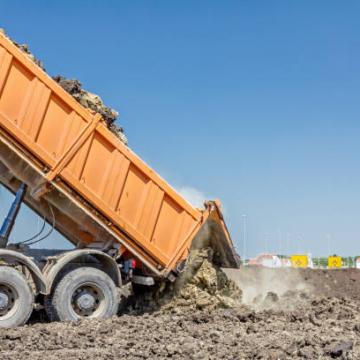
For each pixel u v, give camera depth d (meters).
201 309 9.61
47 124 8.87
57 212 9.68
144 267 9.73
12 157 8.95
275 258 20.66
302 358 5.59
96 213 9.25
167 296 9.80
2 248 9.13
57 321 8.68
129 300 10.13
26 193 9.45
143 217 9.47
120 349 6.16
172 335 7.02
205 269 9.81
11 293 8.38
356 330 7.43
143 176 9.47
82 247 9.69
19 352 6.10
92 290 8.99
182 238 9.68
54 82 8.91
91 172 9.12
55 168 8.87
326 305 9.77
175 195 9.62
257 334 7.05
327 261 24.77
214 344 6.38
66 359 5.64
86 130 9.05
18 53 8.74
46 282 8.57
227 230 9.94
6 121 8.64
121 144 9.29
